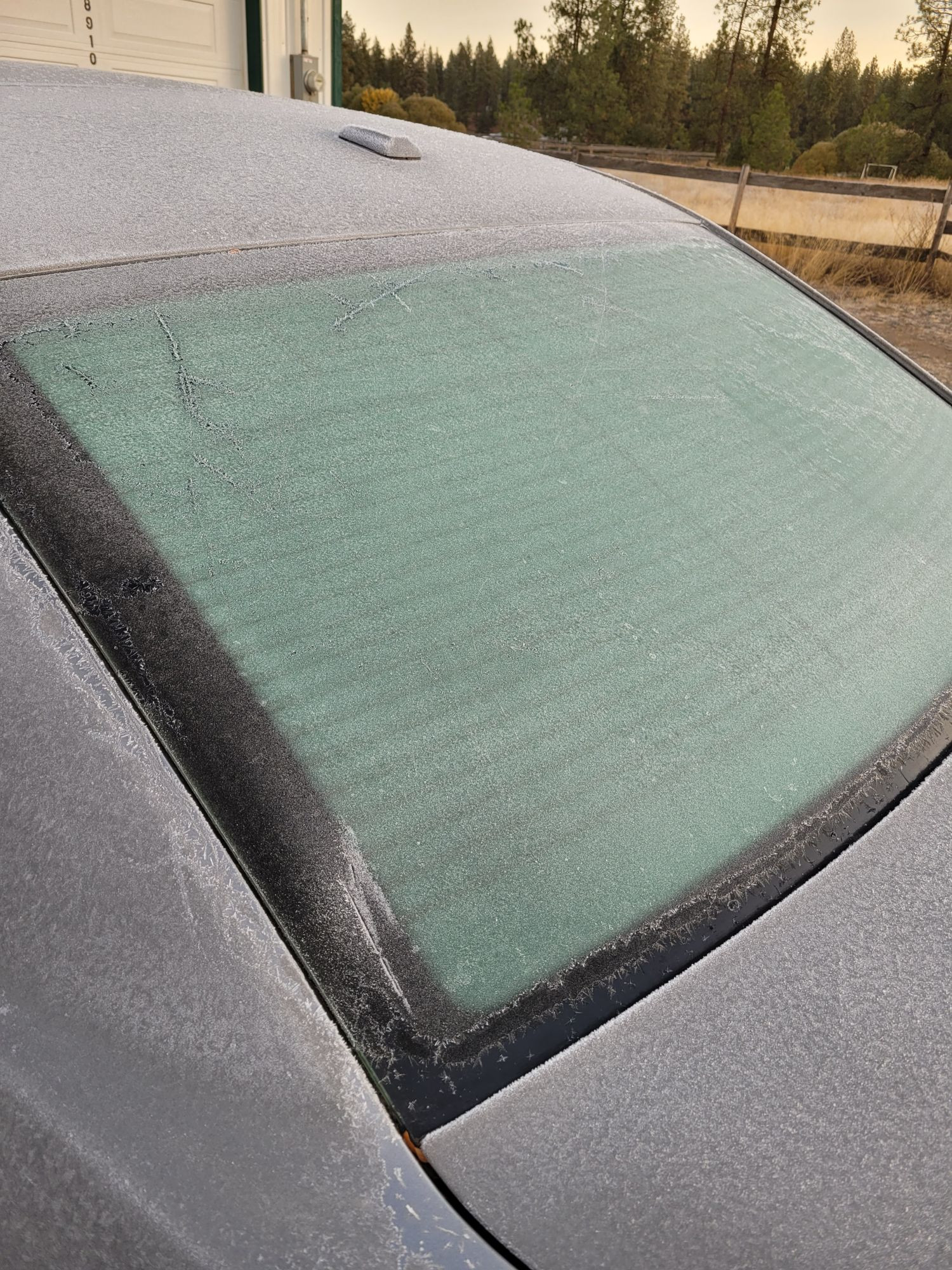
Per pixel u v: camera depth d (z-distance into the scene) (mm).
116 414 992
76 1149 679
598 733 923
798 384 1454
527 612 987
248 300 1158
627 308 1420
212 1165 656
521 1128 681
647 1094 707
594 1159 673
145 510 934
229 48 6730
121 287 1112
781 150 42250
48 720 809
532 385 1216
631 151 36000
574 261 1466
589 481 1140
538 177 1719
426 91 91875
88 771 788
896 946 837
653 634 1021
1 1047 717
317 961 733
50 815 777
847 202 11156
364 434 1072
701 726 966
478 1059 712
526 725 905
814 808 942
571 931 799
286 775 812
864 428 1442
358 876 779
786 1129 708
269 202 1333
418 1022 724
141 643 850
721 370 1391
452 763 861
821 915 851
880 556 1239
